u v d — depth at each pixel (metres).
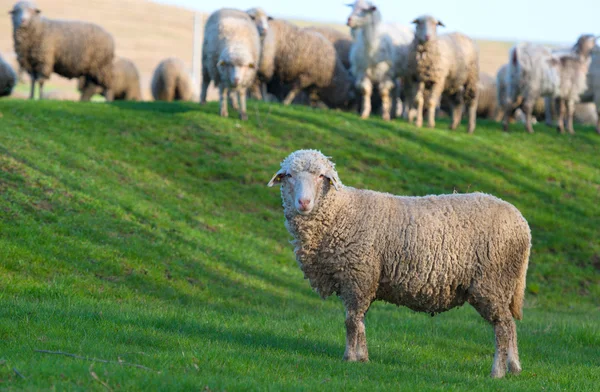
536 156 24.66
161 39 83.06
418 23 22.91
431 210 7.72
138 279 12.29
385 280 7.72
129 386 5.87
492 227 7.62
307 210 7.39
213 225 16.48
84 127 20.06
